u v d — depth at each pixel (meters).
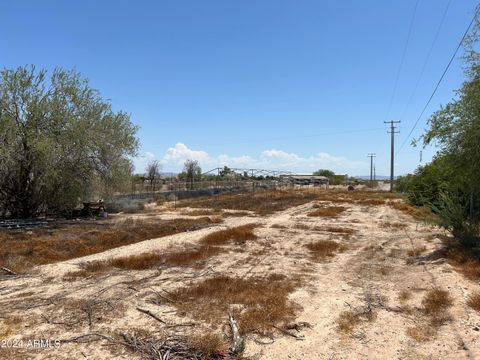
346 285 8.59
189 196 42.19
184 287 8.12
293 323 6.14
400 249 12.84
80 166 20.38
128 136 22.45
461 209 12.27
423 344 5.41
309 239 15.09
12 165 17.94
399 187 52.19
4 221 17.62
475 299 6.83
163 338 5.52
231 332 5.75
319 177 106.31
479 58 10.75
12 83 17.80
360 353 5.18
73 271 9.41
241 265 10.47
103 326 5.96
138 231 16.44
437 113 11.46
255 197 41.69
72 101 20.14
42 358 4.90
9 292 7.69
